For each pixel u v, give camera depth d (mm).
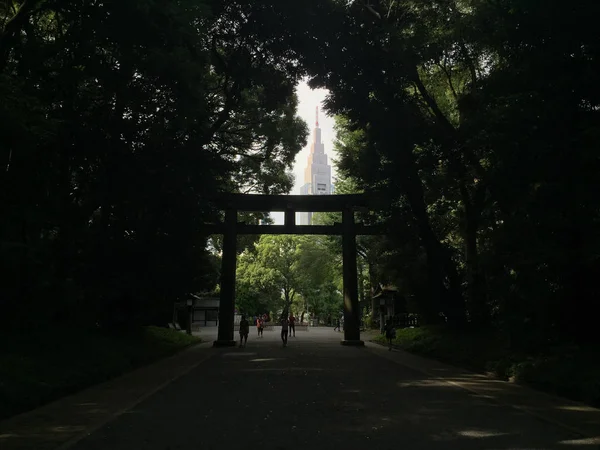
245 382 13188
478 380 13656
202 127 20516
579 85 11641
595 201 11516
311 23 19453
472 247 22359
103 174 16969
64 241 15977
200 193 19859
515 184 13492
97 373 13008
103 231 18266
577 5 11234
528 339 14242
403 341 25875
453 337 20875
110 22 11805
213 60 22438
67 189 16234
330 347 26969
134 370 16078
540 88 12289
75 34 12445
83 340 15023
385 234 27891
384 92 20969
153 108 16172
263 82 22641
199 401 10305
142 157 17047
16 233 12859
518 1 11914
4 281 12086
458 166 20938
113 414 8938
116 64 14391
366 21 20453
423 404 9930
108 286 18078
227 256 29141
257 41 21656
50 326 14789
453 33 19062
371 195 24000
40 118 11156
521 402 10156
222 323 28250
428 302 27094
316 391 11609
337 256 60094
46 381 10531
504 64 17438
